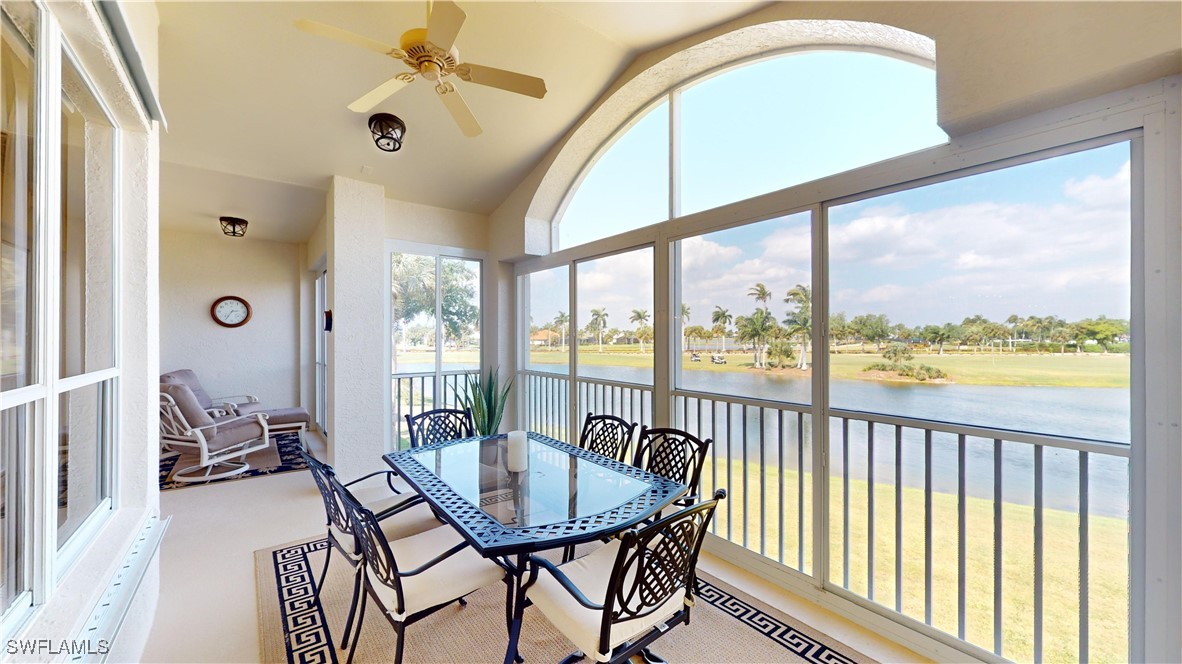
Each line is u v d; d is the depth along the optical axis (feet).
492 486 6.48
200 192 12.78
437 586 5.23
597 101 11.02
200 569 7.89
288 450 16.02
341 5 7.95
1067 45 4.66
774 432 8.18
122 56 5.00
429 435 10.09
